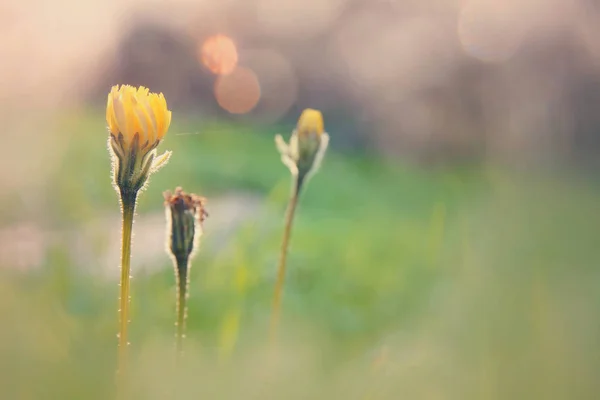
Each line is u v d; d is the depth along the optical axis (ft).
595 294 1.19
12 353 1.14
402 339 1.30
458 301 1.21
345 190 3.49
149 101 1.15
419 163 4.17
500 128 2.63
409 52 4.54
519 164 2.31
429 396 1.11
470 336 1.13
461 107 3.71
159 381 1.13
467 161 3.75
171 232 1.19
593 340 1.09
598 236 1.46
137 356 1.20
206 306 1.57
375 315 1.57
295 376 1.17
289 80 6.04
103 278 1.61
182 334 1.19
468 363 1.11
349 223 2.73
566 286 1.23
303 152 1.35
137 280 1.66
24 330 1.18
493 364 1.10
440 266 1.61
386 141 4.66
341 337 1.47
